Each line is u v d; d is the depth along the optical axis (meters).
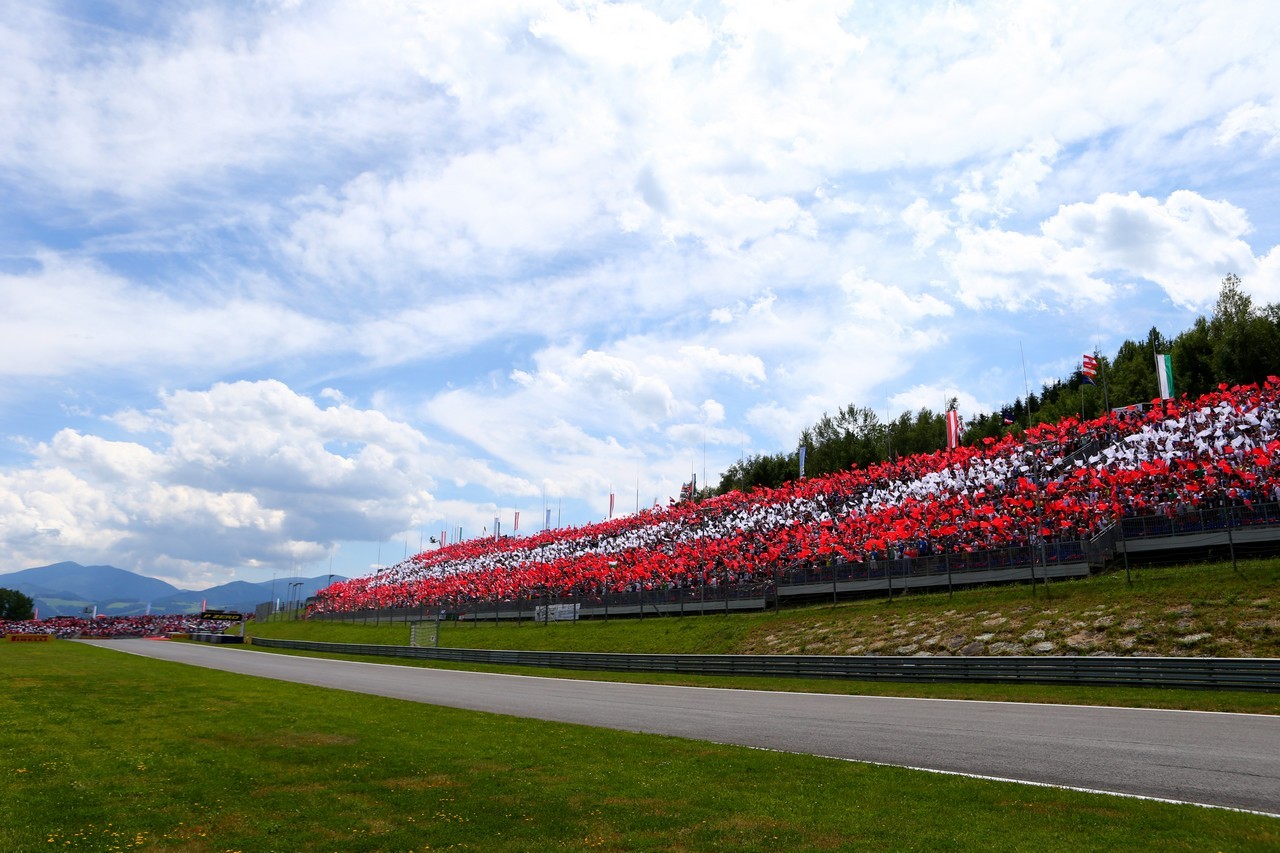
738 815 9.47
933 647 27.14
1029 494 38.59
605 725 17.73
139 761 12.86
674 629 39.75
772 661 27.64
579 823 9.27
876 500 50.22
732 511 65.69
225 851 8.39
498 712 20.31
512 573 72.19
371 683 30.02
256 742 14.94
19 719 17.39
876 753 13.38
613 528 79.69
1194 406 43.47
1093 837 8.20
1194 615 22.98
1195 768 11.25
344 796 10.68
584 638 43.25
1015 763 12.09
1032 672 21.28
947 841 8.25
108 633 101.00
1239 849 7.69
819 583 38.31
